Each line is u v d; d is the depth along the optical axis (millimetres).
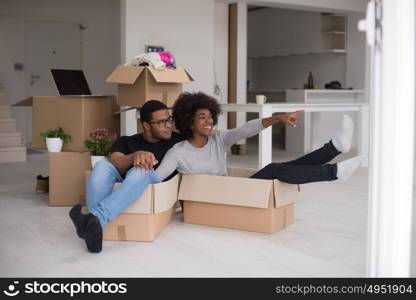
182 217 3691
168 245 3021
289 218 3496
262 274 2541
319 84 9969
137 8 6738
